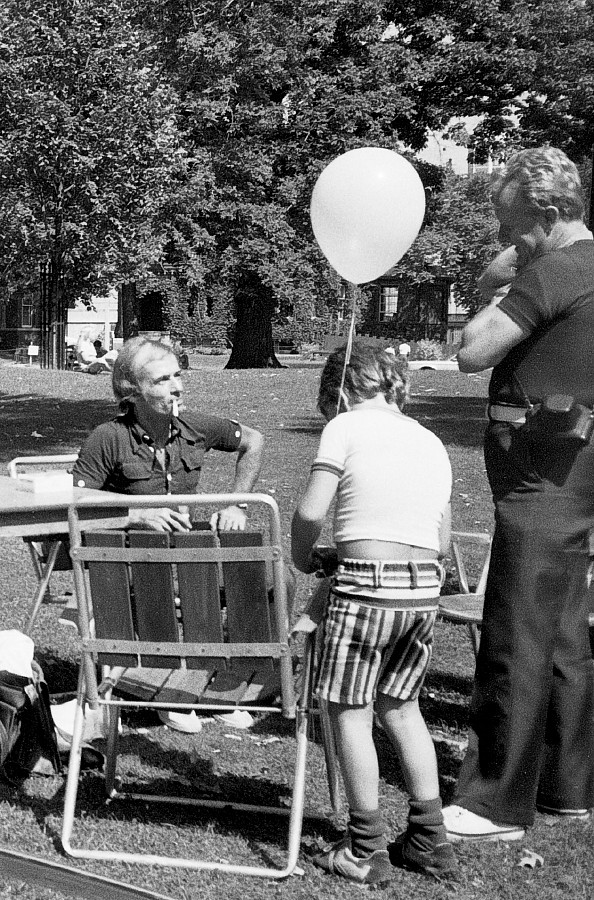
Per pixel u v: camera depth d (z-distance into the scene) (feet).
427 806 11.94
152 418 16.44
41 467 43.47
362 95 104.94
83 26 43.04
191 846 12.51
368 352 12.61
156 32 89.30
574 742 13.34
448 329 185.78
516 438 12.93
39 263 46.06
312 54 103.24
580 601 13.21
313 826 13.10
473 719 13.03
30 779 14.20
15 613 22.02
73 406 69.21
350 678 11.51
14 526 13.62
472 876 11.96
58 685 17.94
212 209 102.42
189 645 11.98
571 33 110.83
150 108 44.83
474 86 115.34
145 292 115.24
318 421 59.88
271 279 106.42
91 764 14.62
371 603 11.51
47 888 11.35
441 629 21.93
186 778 14.44
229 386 81.56
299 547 12.01
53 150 42.68
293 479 39.55
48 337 108.99
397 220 14.24
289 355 195.62
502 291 13.61
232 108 100.78
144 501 12.10
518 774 12.72
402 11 113.60
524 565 12.73
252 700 12.35
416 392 82.79
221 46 92.84
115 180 44.27
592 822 13.39
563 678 13.25
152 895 11.02
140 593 12.09
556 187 13.02
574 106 110.32
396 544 11.64
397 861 12.17
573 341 12.78
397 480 11.75
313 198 14.74
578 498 12.83
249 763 15.11
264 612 11.80
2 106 42.86
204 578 11.91
